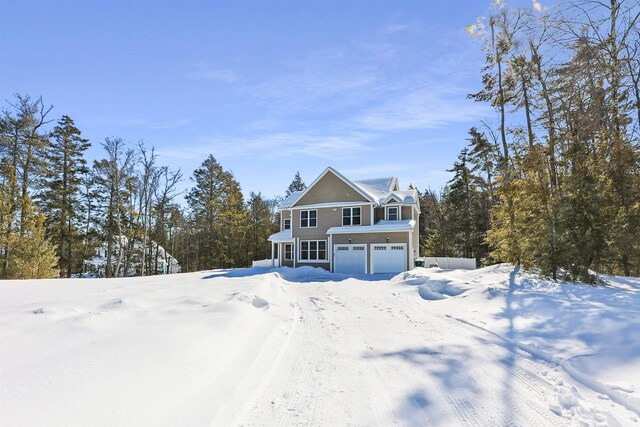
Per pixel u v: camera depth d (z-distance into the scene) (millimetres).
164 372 3816
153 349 4363
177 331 5227
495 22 18438
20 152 26703
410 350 5879
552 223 10898
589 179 10938
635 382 4199
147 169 32406
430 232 47781
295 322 7883
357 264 25438
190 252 48969
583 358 5016
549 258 10891
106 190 32781
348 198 27344
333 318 8430
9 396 2904
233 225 43656
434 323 7926
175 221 46312
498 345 6145
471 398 4062
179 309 7027
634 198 11906
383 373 4820
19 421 2545
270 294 10758
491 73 19312
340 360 5340
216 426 3137
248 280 14062
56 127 31781
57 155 31641
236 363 4656
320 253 27719
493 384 4457
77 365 3664
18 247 21531
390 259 24719
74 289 11477
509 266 14719
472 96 19891
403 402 3951
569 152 11367
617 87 14320
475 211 37438
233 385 4027
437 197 49219
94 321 5637
